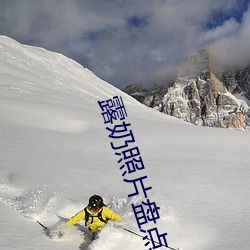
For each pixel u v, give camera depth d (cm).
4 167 1055
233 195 880
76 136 2012
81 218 588
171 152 1800
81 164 1224
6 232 558
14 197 793
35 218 667
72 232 604
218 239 574
